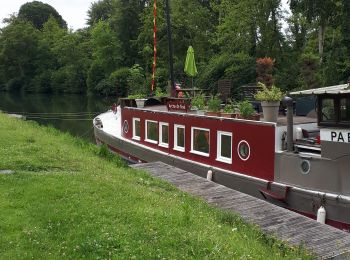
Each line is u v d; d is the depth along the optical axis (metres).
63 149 10.45
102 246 4.57
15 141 10.70
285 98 9.14
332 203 8.29
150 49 50.00
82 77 71.44
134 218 5.43
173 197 7.45
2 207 5.51
